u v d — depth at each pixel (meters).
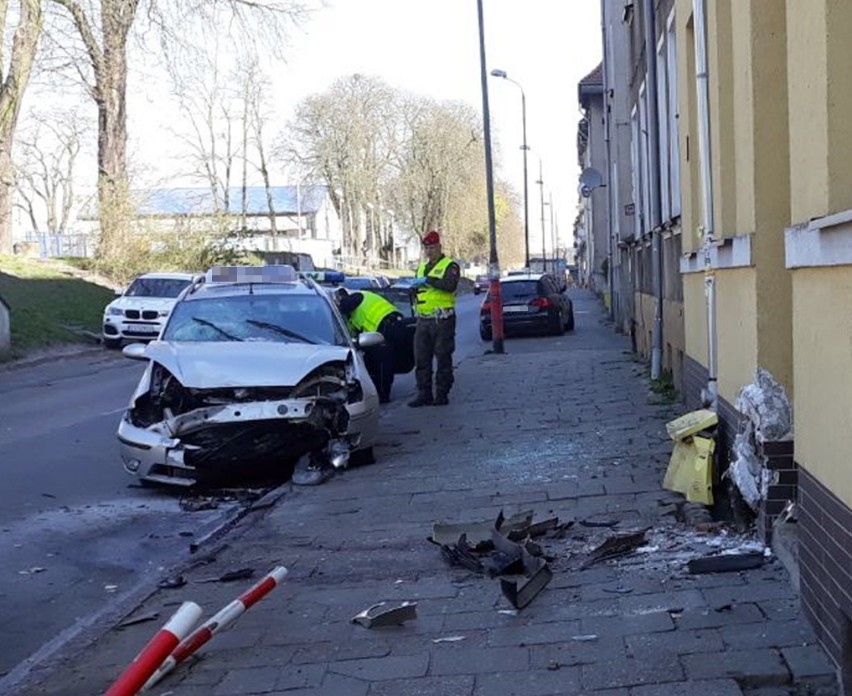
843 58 4.27
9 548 7.89
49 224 65.88
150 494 9.69
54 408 16.14
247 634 5.53
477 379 17.78
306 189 78.69
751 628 4.99
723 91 7.78
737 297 7.16
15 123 32.91
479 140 78.56
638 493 8.07
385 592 6.13
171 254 38.88
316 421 9.51
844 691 4.30
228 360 9.87
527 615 5.52
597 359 20.81
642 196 19.34
